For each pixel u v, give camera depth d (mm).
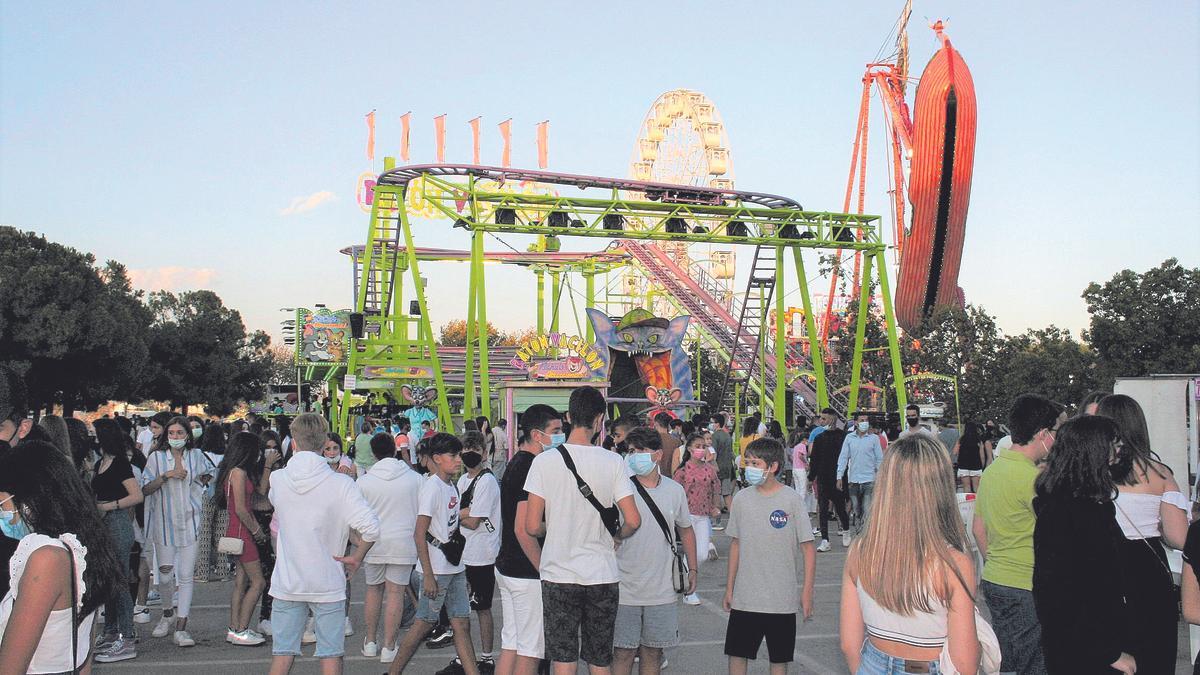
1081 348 62812
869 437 18344
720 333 56219
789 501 8156
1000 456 7547
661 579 8344
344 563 8016
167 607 11797
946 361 58750
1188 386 13492
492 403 46656
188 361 84938
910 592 4383
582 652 7508
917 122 86812
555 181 38688
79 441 10141
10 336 59906
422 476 10945
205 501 12047
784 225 42125
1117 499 6711
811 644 11078
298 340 52219
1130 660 5840
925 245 88875
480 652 11008
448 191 38000
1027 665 7117
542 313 72500
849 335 62500
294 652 7898
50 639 4707
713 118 84188
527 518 7477
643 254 65875
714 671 10008
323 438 8219
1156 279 58781
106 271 76062
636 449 8484
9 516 4895
